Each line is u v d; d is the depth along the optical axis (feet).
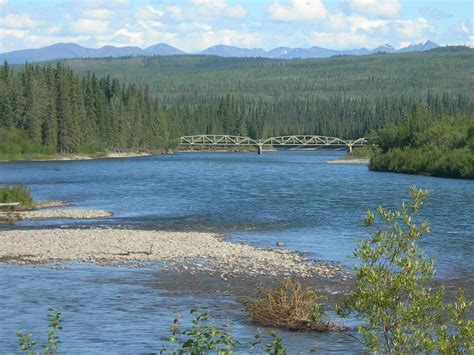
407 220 48.47
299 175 376.89
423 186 298.56
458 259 122.01
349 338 75.20
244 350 69.92
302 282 102.63
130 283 101.55
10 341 72.59
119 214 194.29
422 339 44.34
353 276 106.63
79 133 594.24
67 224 172.35
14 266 113.19
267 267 113.39
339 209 204.85
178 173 388.16
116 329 77.87
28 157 545.85
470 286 100.73
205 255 123.13
